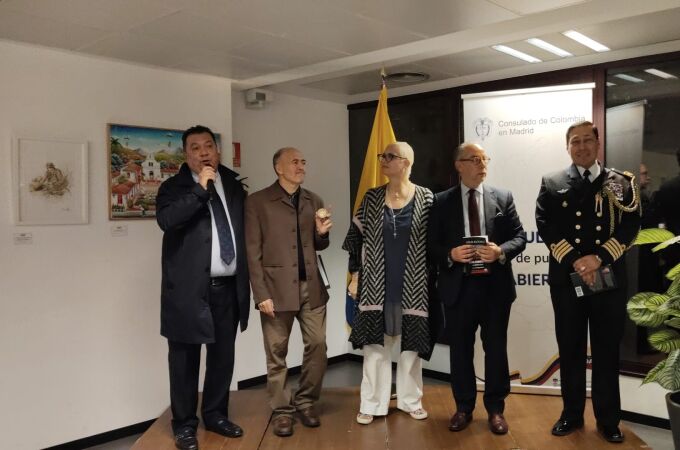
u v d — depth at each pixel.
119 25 3.07
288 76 4.33
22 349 3.38
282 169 3.10
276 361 3.18
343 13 2.96
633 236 2.84
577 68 4.23
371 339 3.15
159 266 3.99
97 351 3.69
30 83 3.40
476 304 3.06
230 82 4.41
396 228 3.16
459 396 3.17
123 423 3.82
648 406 3.91
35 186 3.40
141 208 3.89
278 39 3.39
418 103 5.17
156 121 3.98
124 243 3.81
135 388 3.87
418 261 3.14
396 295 3.15
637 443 2.94
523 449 2.90
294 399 3.38
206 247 2.91
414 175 5.23
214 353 3.11
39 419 3.45
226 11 2.89
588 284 2.81
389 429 3.20
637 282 4.00
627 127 4.05
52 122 3.49
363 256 3.23
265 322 3.16
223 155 4.38
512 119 3.82
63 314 3.54
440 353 5.00
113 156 3.74
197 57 3.74
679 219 3.82
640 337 3.97
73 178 3.55
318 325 3.20
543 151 3.77
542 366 3.80
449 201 3.13
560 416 3.28
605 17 3.26
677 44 3.79
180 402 3.03
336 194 5.65
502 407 3.14
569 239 2.94
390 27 3.20
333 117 5.61
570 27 3.43
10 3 2.74
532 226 3.79
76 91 3.59
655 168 3.92
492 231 3.05
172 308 2.92
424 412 3.35
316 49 3.62
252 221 3.09
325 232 3.14
